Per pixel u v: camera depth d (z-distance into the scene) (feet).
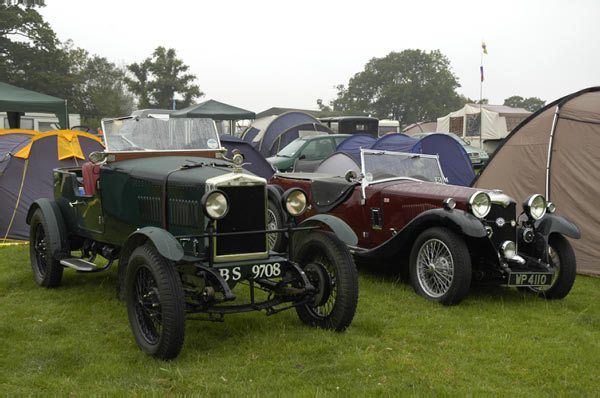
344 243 13.88
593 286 19.83
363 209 20.42
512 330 14.53
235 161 14.98
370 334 13.99
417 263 17.70
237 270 12.89
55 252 17.54
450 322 14.98
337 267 13.61
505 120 87.61
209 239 12.52
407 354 12.59
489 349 13.05
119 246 16.44
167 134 17.16
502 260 17.19
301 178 23.52
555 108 24.12
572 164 22.81
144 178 14.64
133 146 16.53
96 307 16.07
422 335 13.93
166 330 11.60
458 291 16.14
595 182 22.06
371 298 17.33
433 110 243.40
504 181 24.91
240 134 80.33
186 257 13.06
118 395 10.23
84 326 14.46
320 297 14.03
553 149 23.45
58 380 11.01
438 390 10.63
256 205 13.37
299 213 13.80
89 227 17.33
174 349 11.76
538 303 17.47
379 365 11.91
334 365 11.79
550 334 14.34
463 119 93.97
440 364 12.05
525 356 12.65
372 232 20.18
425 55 253.65
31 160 26.37
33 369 11.57
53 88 149.18
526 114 88.58
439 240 16.80
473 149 72.74
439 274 16.97
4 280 18.90
